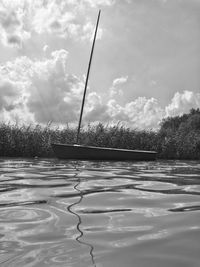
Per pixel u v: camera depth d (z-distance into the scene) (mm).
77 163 11117
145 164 11805
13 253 2295
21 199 4273
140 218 3336
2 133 14398
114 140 16219
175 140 17703
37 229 2881
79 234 2750
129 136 16609
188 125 38500
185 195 4785
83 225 3033
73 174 7441
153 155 14500
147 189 5363
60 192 4883
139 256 2275
